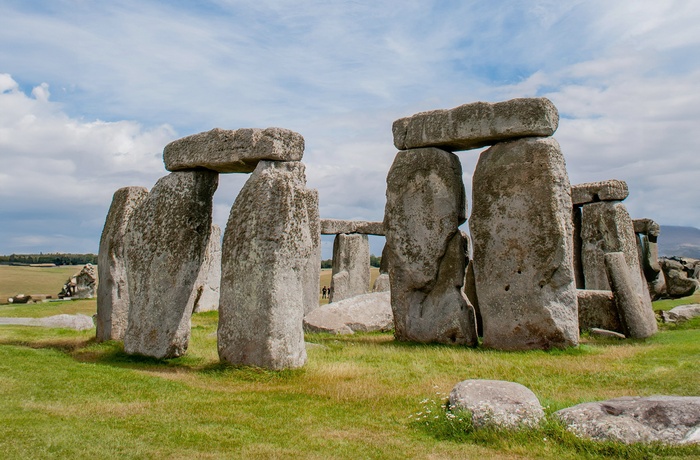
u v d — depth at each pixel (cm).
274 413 747
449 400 721
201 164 1109
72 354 1179
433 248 1430
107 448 591
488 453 597
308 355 1140
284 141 1035
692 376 897
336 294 2473
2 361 949
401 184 1475
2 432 609
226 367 984
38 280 4759
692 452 550
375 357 1145
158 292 1127
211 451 603
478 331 1562
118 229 1362
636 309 1449
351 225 2748
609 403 654
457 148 1477
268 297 969
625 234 2000
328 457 595
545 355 1188
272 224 986
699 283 2619
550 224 1297
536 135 1339
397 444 634
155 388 848
